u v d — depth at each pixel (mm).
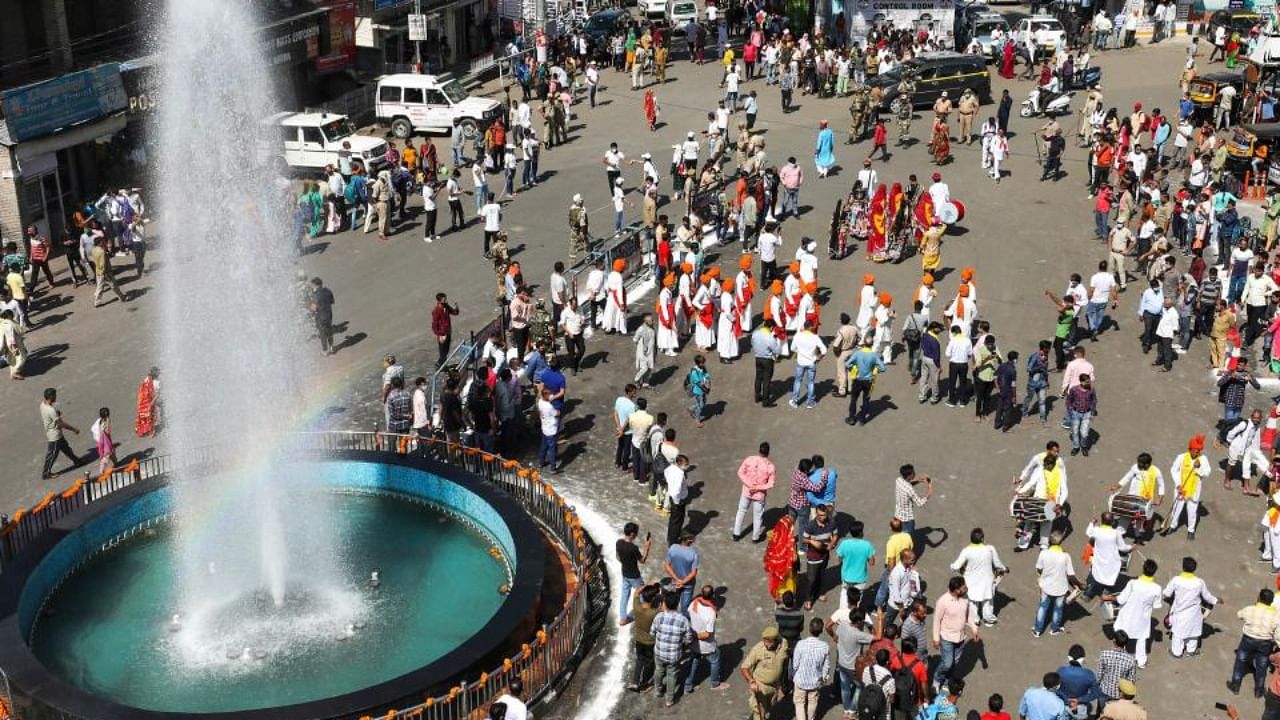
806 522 21766
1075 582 19781
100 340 32281
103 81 40219
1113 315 32188
